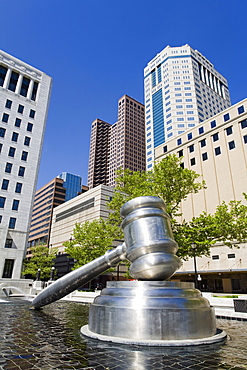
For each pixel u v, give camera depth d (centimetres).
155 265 450
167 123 8112
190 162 4241
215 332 461
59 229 6925
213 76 9975
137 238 474
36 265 3534
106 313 443
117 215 1733
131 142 13075
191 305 431
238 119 3731
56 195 9769
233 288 3425
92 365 294
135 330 405
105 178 13525
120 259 541
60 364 297
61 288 619
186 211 4006
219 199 3681
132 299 432
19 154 3725
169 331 399
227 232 1411
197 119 7894
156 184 1559
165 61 8962
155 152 5031
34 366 290
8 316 744
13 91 3972
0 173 3491
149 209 491
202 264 3569
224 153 3800
